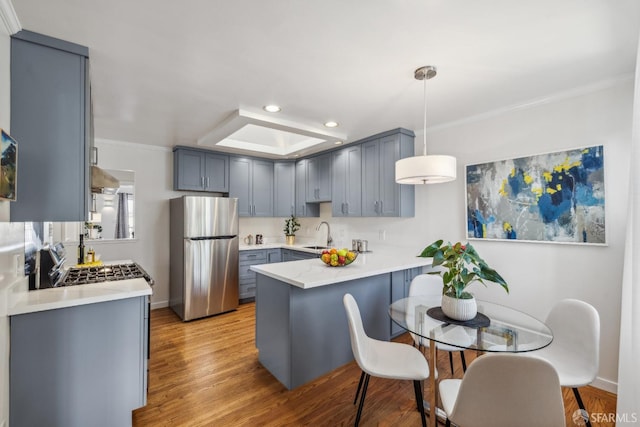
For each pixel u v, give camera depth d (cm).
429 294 244
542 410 109
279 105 262
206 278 383
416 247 345
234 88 229
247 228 507
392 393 217
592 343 166
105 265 274
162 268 418
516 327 165
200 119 298
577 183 229
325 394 215
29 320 152
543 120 249
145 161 404
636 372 147
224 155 442
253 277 449
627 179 210
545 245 248
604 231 217
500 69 201
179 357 271
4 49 146
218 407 200
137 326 182
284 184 495
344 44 171
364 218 412
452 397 142
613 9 142
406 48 175
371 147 360
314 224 502
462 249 171
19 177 156
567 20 150
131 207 394
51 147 164
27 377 151
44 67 162
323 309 240
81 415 164
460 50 178
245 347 293
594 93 224
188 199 374
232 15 146
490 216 280
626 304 161
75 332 163
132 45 171
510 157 268
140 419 188
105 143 376
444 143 319
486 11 143
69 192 168
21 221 155
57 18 147
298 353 223
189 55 182
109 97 244
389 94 240
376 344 196
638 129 152
